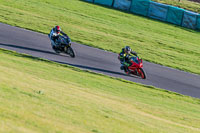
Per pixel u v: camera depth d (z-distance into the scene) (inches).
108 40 3563.0
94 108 1450.5
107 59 2923.2
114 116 1401.3
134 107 1774.1
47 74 2066.9
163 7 4955.7
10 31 3102.9
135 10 5068.9
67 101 1441.9
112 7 5132.9
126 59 2541.8
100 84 2178.9
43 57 2581.2
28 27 3376.0
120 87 2233.0
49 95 1454.2
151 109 1839.3
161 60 3270.2
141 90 2298.2
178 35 4498.0
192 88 2637.8
